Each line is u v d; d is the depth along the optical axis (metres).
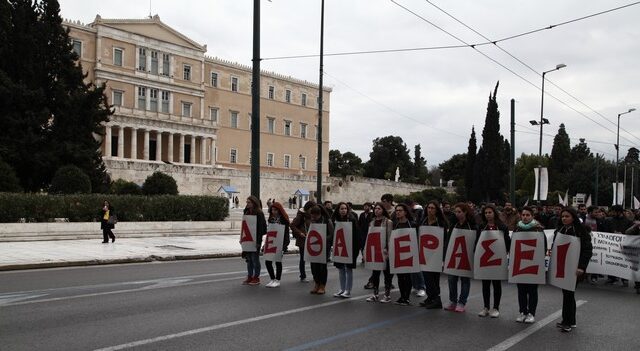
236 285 13.85
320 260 12.77
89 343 7.71
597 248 16.66
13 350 7.25
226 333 8.53
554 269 9.88
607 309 12.03
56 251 20.88
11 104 36.47
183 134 79.25
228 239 30.91
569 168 91.75
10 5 37.53
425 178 138.88
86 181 33.59
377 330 9.11
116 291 12.41
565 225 9.94
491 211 10.77
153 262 19.66
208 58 86.44
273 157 95.88
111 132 73.00
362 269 18.62
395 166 135.25
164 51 79.75
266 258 13.88
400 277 11.75
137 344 7.71
